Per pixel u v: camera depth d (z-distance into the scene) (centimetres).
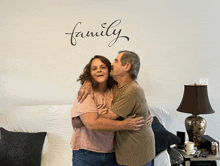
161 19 249
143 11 248
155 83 254
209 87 255
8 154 182
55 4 246
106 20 249
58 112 220
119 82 140
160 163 182
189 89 219
